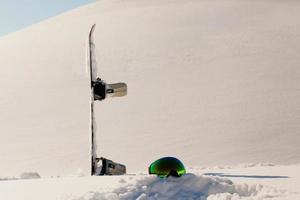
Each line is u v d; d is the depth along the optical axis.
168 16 44.94
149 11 47.78
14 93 30.81
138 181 6.08
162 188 6.00
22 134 24.61
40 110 27.59
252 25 40.75
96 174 9.34
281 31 38.53
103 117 25.45
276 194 6.08
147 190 5.93
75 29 44.12
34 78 33.06
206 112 24.83
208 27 40.72
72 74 32.72
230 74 30.05
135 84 29.62
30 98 29.58
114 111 26.11
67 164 19.91
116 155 20.41
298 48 34.19
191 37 38.03
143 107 26.23
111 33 40.75
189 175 6.32
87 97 28.56
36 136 24.08
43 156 21.28
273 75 29.41
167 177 6.28
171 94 27.67
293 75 29.28
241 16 43.78
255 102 25.59
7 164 20.77
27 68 35.34
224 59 32.81
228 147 20.47
